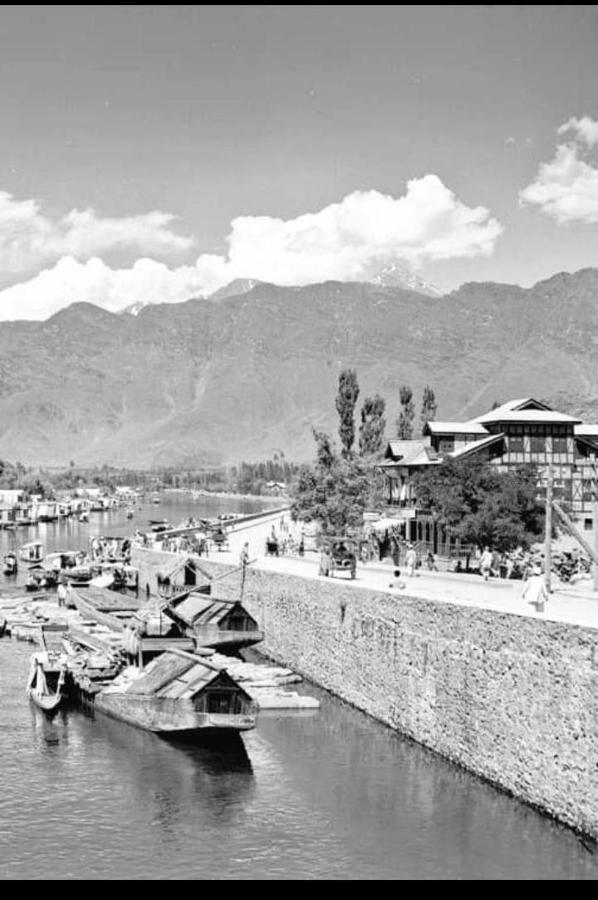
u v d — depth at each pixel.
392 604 59.34
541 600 51.03
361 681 63.50
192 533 172.12
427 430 124.69
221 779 50.91
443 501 88.56
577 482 118.81
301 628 74.88
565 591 67.38
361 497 127.75
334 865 40.97
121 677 67.31
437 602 53.72
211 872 40.56
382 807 46.34
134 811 46.94
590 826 40.22
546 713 43.44
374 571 90.81
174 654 63.34
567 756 41.84
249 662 80.19
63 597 112.12
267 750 55.12
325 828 44.50
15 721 62.25
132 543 165.75
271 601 82.56
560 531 105.12
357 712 63.16
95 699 63.94
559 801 42.25
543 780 43.44
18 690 70.44
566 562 84.38
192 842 43.22
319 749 55.19
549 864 40.22
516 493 87.25
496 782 47.22
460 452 116.88
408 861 41.16
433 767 51.59
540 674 44.00
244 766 52.62
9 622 99.88
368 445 191.25
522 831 43.12
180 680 58.97
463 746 50.53
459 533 86.81
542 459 120.12
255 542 152.00
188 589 100.06
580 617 50.44
